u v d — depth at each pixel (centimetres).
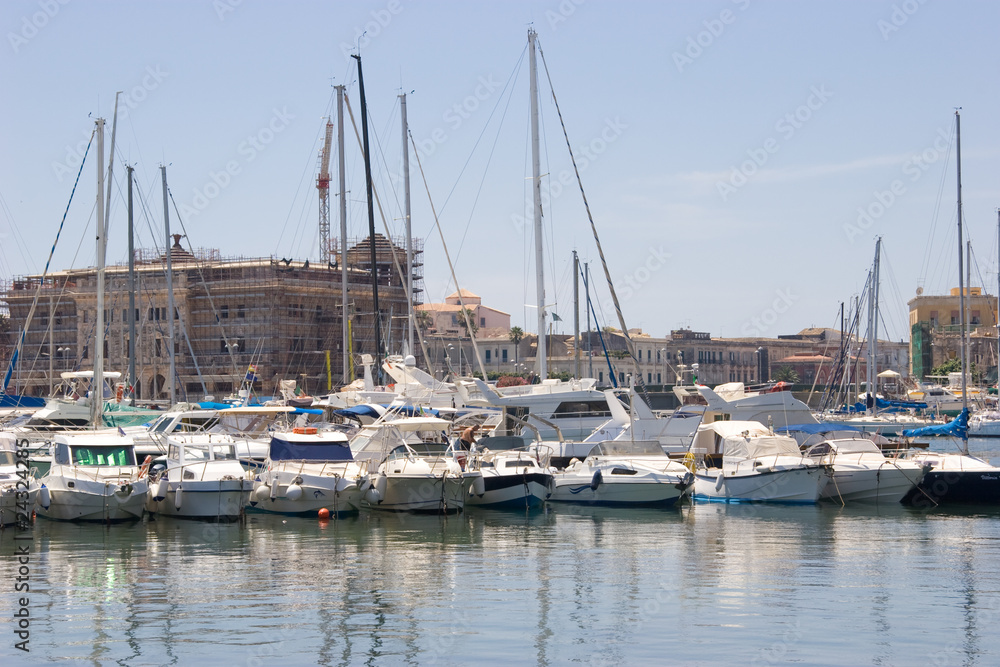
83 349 13025
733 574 2725
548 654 2011
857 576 2697
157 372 13738
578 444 4528
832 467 4072
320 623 2219
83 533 3347
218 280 14150
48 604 2377
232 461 3709
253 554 2992
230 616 2275
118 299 13638
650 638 2116
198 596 2456
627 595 2478
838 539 3278
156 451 4350
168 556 2953
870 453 4281
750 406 5100
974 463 4162
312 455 3838
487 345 19088
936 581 2638
